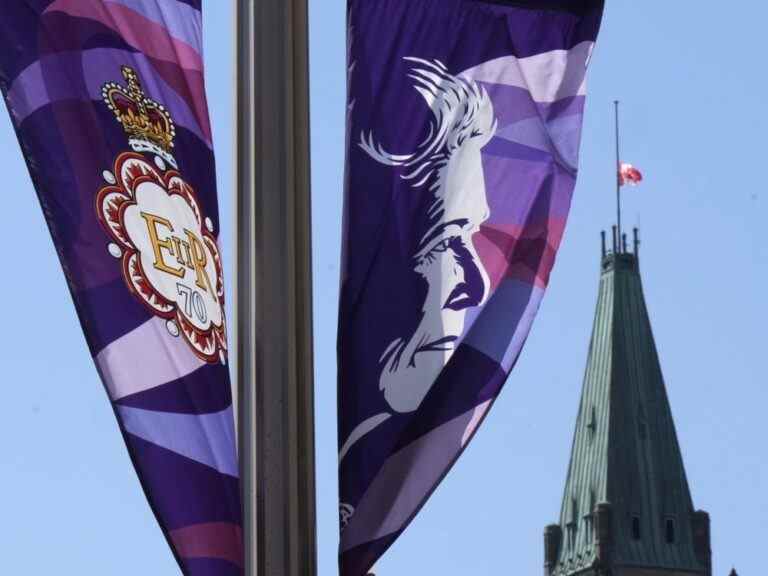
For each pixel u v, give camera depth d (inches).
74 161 776.9
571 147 924.0
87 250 767.1
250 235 833.5
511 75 927.0
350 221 874.1
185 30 840.3
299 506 810.2
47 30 794.2
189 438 764.6
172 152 810.8
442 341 857.5
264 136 842.8
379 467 835.4
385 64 907.4
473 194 894.4
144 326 769.6
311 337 832.9
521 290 879.1
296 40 858.8
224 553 756.0
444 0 927.7
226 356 796.0
